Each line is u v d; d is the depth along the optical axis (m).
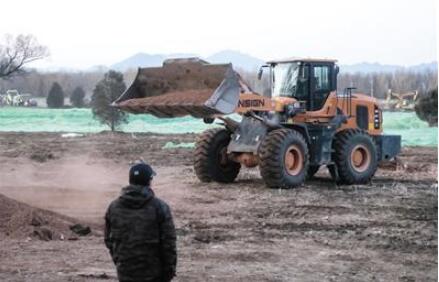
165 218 6.45
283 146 16.30
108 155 25.69
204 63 14.98
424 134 35.06
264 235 11.70
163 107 14.64
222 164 17.55
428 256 10.38
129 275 6.40
